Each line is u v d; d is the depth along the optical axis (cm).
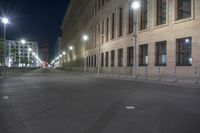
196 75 2773
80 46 9975
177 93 1806
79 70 10038
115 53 5362
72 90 2033
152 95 1681
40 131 770
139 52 4222
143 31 4084
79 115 1008
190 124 849
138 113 1043
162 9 3716
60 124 858
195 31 2997
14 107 1212
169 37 3428
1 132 761
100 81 3288
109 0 5866
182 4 3288
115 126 823
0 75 4900
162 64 3647
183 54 3216
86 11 8781
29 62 15575
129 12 4750
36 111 1104
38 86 2459
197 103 1319
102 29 6525
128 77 4012
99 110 1116
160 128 796
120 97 1573
